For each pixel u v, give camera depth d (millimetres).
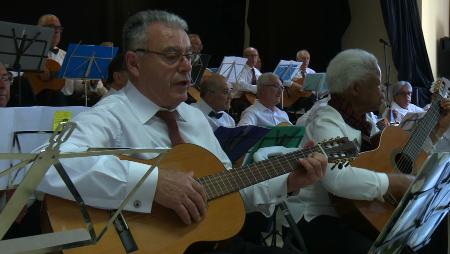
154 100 1893
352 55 2318
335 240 2125
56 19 5598
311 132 2371
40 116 2209
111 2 8008
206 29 9062
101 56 4855
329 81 2352
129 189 1586
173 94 1871
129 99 1896
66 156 893
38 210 2299
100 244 1543
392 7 7766
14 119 2141
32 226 2312
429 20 8359
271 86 5281
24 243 911
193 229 1662
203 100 4738
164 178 1637
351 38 8594
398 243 1498
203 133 2062
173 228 1650
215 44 9180
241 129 2539
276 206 2234
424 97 7867
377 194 2072
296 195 2236
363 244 2057
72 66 4789
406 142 2354
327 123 2268
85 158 1569
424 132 2406
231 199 1765
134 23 1896
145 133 1848
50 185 1508
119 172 1587
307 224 2266
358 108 2332
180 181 1647
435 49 8445
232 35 9344
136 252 1572
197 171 1805
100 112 1787
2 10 7152
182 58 1868
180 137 1911
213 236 1671
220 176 1784
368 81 2273
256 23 9180
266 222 2623
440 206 1521
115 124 1793
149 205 1614
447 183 1420
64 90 5566
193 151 1831
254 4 9195
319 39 8672
